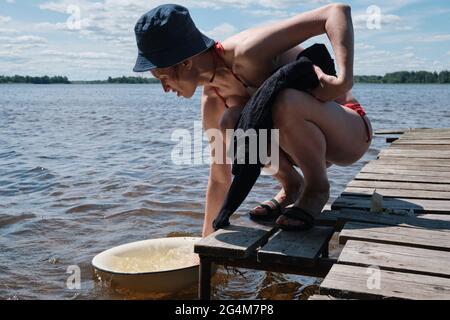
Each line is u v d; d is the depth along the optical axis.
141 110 28.19
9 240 4.15
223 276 3.40
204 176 6.91
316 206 2.52
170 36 2.48
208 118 2.96
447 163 4.48
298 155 2.48
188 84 2.63
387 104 33.44
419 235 2.40
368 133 2.82
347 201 3.11
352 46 2.43
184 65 2.56
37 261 3.66
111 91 101.31
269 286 3.26
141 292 2.93
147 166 7.91
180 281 2.94
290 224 2.51
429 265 2.05
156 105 36.00
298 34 2.53
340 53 2.41
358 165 8.02
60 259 3.71
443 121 17.34
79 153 9.72
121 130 15.09
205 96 2.93
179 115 23.03
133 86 152.50
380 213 2.80
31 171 7.48
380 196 2.87
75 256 3.77
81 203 5.35
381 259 2.12
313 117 2.45
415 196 3.25
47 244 4.05
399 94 67.31
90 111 26.98
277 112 2.42
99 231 4.39
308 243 2.37
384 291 1.83
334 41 2.44
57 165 8.11
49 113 25.05
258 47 2.55
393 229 2.50
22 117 21.67
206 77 2.69
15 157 9.14
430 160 4.68
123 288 2.94
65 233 4.33
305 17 2.53
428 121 17.38
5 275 3.39
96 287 3.09
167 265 3.12
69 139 12.50
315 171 2.49
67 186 6.31
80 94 74.69
